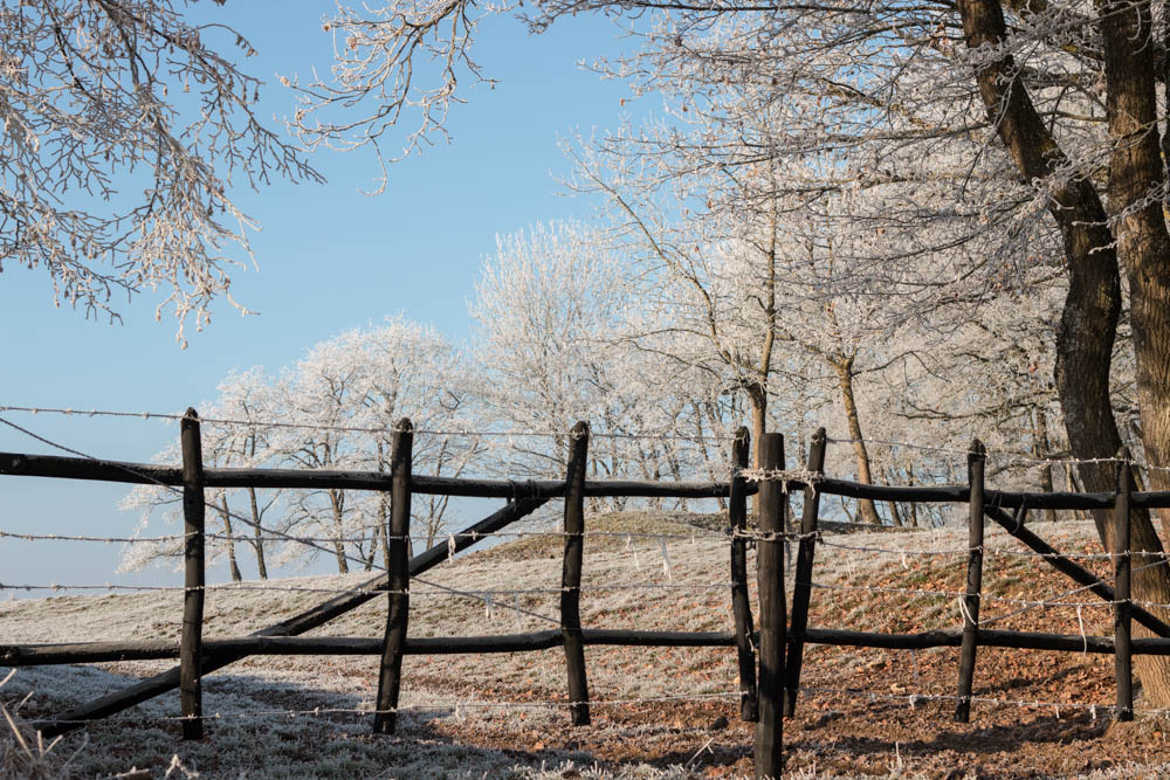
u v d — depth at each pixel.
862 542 17.94
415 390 37.25
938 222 9.58
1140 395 7.95
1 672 9.03
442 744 6.68
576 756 6.66
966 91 8.70
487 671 14.18
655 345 28.78
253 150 8.65
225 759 5.60
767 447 6.00
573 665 6.48
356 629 19.22
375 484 6.03
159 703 8.69
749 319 25.92
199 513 5.54
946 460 29.34
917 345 21.67
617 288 33.69
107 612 25.53
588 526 30.78
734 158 10.67
